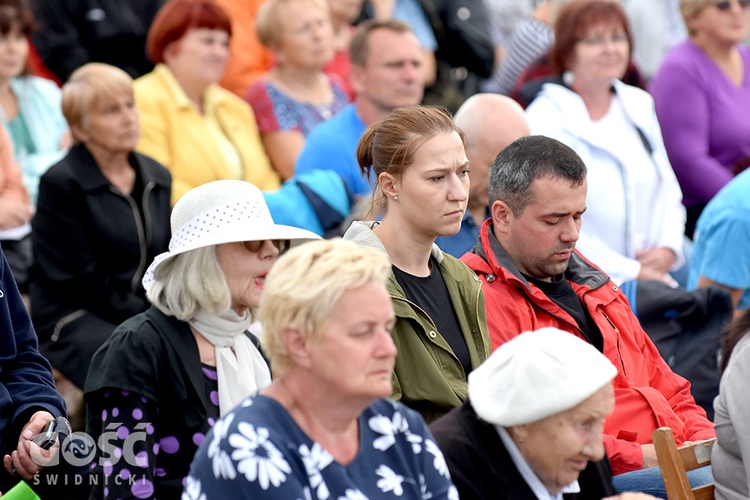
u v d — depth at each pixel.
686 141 23.84
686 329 17.27
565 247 13.81
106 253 17.56
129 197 17.91
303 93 23.50
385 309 8.90
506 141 16.52
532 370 10.06
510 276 13.84
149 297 11.77
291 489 8.70
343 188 18.67
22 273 19.50
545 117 20.03
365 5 28.41
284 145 22.86
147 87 21.45
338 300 8.74
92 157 17.84
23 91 22.00
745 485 11.84
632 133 20.34
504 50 31.53
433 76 27.73
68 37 24.88
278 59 23.38
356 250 9.03
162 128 21.27
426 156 12.62
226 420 8.95
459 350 12.95
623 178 19.88
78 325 17.08
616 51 20.23
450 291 13.20
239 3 25.67
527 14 32.09
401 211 12.83
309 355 8.84
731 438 11.88
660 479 13.14
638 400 14.05
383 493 9.20
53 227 17.33
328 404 9.01
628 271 19.02
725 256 18.91
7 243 19.61
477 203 16.86
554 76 20.97
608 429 13.90
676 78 24.06
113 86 17.61
